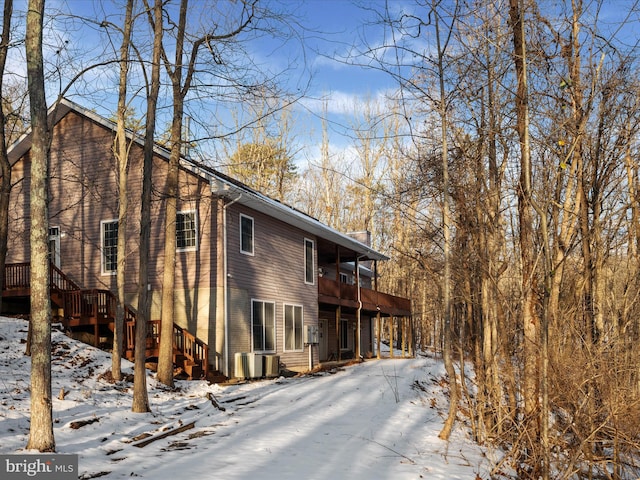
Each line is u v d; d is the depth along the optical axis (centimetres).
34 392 859
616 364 930
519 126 1064
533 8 1086
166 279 1648
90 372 1530
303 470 856
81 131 2206
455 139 1249
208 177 1909
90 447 938
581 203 1185
